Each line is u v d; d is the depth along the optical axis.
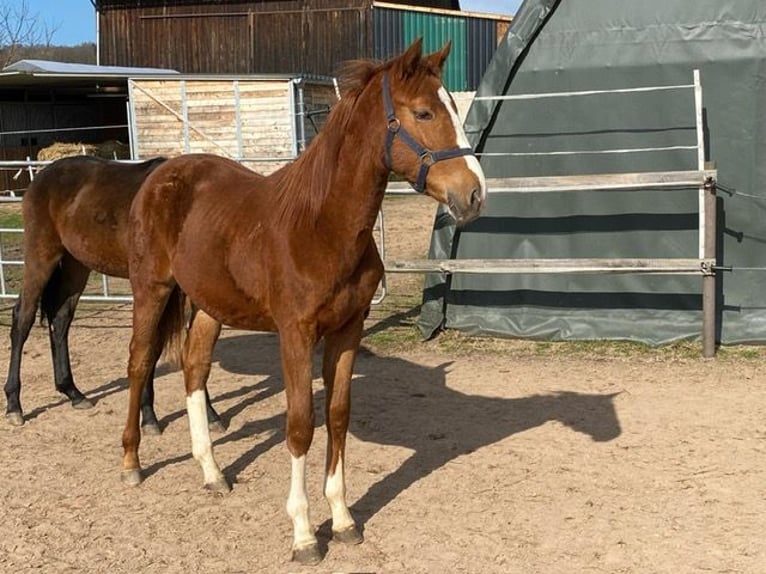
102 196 5.56
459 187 3.33
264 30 23.72
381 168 3.52
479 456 5.00
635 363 6.90
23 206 5.93
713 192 6.74
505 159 7.89
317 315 3.65
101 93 22.95
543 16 7.47
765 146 7.16
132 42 24.91
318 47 23.34
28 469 4.98
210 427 5.54
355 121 3.56
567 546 3.89
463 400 6.08
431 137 3.39
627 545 3.88
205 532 4.13
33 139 23.25
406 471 4.80
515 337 7.77
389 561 3.80
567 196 7.66
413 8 22.91
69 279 6.07
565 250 7.75
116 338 8.23
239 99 19.08
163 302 4.58
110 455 5.17
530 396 6.13
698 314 7.37
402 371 6.88
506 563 3.76
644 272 6.99
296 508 3.80
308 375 3.70
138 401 4.69
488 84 7.70
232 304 4.07
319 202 3.58
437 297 7.87
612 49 7.47
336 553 3.88
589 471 4.73
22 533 4.16
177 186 4.39
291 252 3.63
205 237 4.12
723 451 4.96
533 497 4.42
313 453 5.11
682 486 4.50
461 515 4.23
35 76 18.75
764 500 4.30
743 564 3.68
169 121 19.45
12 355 5.86
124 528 4.20
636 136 7.50
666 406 5.80
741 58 7.16
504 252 7.90
